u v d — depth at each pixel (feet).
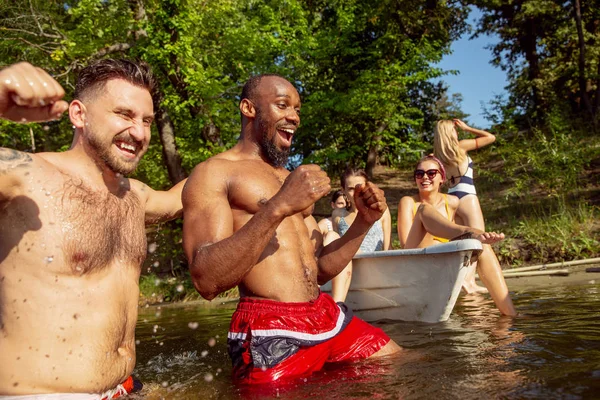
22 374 6.32
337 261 10.68
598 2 73.00
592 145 45.75
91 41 39.22
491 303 16.03
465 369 7.44
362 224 10.61
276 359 8.48
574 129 56.13
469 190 19.65
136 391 7.69
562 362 7.27
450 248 12.78
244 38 42.09
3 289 6.46
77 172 7.09
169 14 37.37
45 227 6.58
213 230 8.70
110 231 7.16
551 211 33.73
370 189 10.28
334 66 52.65
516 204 39.65
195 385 8.26
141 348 12.71
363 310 15.19
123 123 7.10
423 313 13.83
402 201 17.40
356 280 15.21
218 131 42.75
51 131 54.49
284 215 7.92
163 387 8.09
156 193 8.71
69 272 6.64
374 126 52.90
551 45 79.00
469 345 9.39
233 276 8.12
